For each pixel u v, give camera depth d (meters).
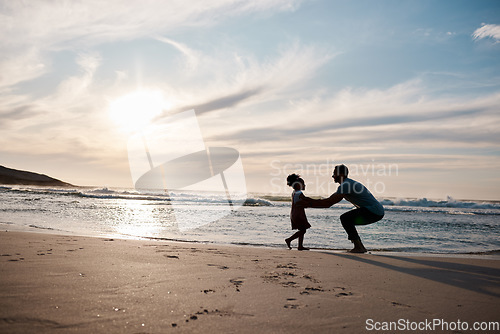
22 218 7.84
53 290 1.93
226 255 3.74
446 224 10.05
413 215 13.61
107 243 4.22
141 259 3.14
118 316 1.59
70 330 1.39
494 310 2.00
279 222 8.82
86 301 1.78
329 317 1.76
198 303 1.87
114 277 2.34
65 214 9.29
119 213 10.19
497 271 3.40
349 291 2.34
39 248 3.47
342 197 4.97
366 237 6.84
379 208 4.89
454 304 2.10
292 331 1.53
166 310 1.72
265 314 1.75
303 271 3.00
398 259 4.02
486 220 12.15
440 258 4.22
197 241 5.50
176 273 2.61
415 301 2.15
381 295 2.26
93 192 24.00
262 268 3.04
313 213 12.17
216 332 1.46
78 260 2.89
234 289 2.23
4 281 2.06
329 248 5.41
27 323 1.43
